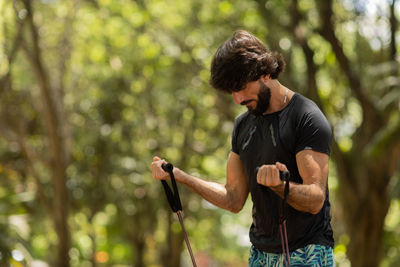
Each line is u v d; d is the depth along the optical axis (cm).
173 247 1948
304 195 305
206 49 1505
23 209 1120
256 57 322
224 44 327
